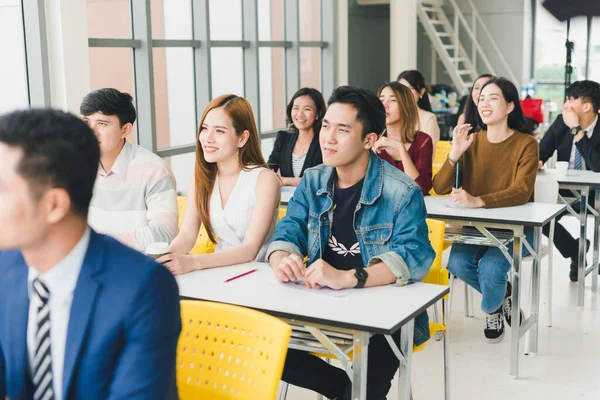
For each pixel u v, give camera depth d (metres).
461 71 10.56
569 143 4.77
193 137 5.66
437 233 2.70
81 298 1.07
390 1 8.19
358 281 2.15
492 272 3.37
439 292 2.13
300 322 1.94
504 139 3.59
